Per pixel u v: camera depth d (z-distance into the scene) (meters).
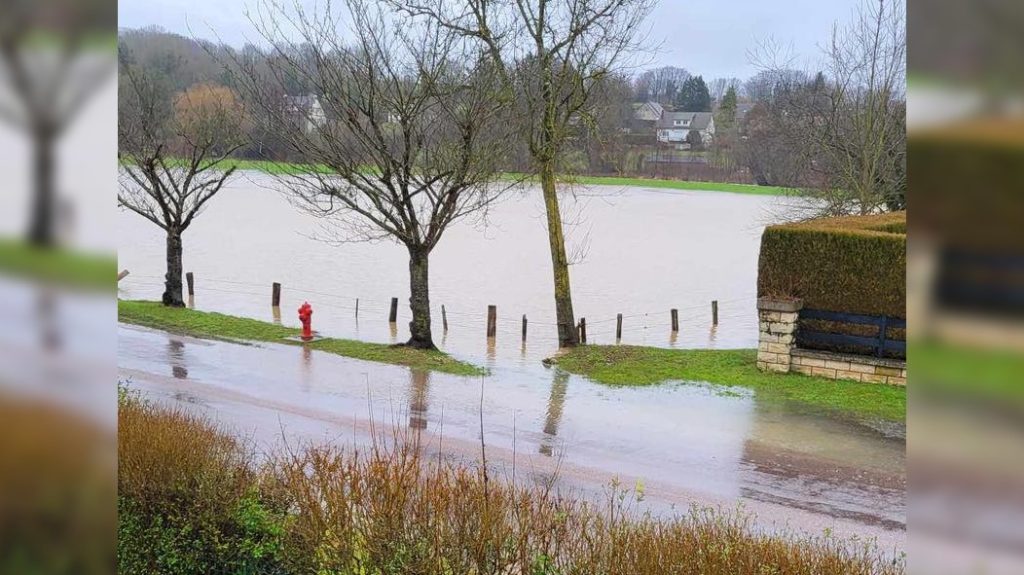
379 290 27.16
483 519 4.11
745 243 42.44
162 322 16.03
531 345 18.73
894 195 18.38
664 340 20.47
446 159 13.88
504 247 39.56
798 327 12.38
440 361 13.32
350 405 10.33
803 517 6.83
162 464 4.87
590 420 9.89
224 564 4.65
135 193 24.42
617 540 4.13
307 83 14.10
